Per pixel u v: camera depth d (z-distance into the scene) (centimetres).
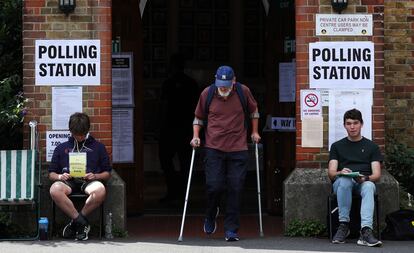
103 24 1600
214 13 2825
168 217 1903
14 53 1836
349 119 1533
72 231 1548
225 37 2827
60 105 1599
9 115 1596
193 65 2803
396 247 1460
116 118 1877
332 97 1608
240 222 1808
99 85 1599
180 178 2177
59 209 1588
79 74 1599
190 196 2319
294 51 1855
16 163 1537
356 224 1558
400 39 1848
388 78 1850
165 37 2809
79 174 1537
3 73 1803
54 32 1599
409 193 1761
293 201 1592
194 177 2703
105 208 1586
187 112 2161
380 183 1590
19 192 1531
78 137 1541
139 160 1912
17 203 1527
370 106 1612
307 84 1608
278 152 1897
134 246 1473
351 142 1552
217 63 2822
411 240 1535
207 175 1538
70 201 1520
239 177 1538
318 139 1606
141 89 1912
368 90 1612
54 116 1598
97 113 1599
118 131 1878
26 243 1498
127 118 1884
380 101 1614
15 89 1742
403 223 1538
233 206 1545
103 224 1588
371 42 1612
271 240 1544
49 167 1567
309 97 1608
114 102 1878
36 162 1548
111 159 1599
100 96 1599
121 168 1883
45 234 1530
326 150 1608
